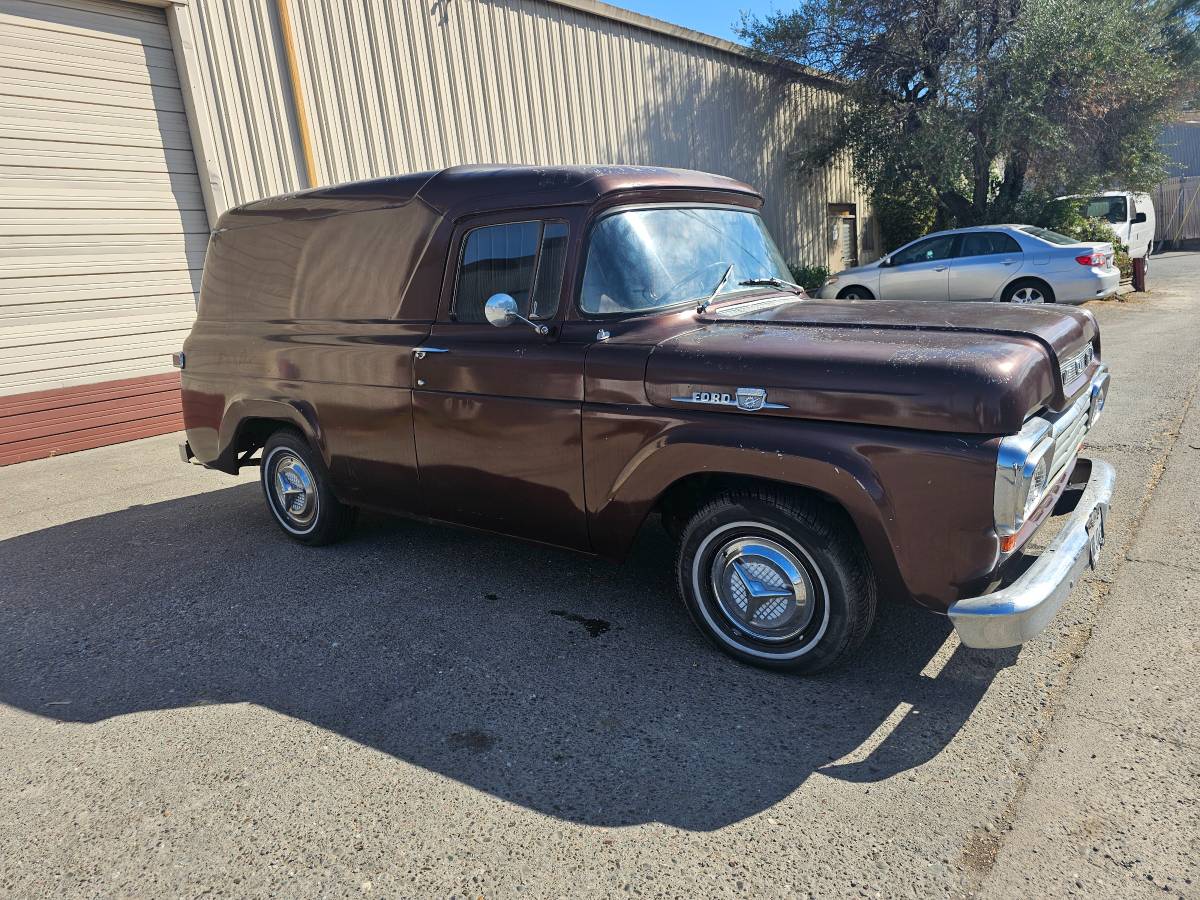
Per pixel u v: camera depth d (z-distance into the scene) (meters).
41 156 7.41
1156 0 16.53
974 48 15.05
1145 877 2.08
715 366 2.95
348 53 9.41
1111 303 13.45
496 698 3.09
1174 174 31.31
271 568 4.54
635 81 13.52
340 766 2.73
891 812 2.38
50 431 7.66
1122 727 2.68
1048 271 11.27
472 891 2.17
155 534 5.27
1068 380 3.03
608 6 12.62
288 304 4.46
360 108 9.59
